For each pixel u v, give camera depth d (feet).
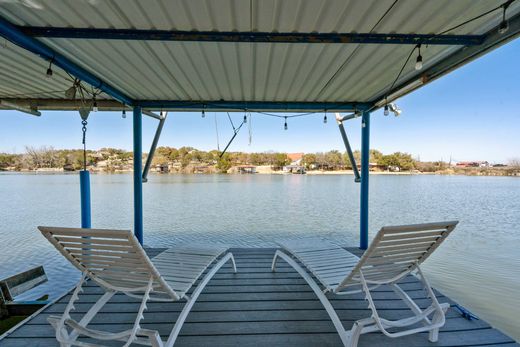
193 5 5.41
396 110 11.95
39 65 8.70
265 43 7.08
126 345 4.62
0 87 10.96
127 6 5.45
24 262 15.98
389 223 27.61
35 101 12.72
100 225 26.02
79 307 7.09
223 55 7.89
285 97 12.34
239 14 5.73
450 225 5.35
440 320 5.64
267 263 10.54
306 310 6.98
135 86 10.69
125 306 7.13
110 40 6.90
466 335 5.90
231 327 6.21
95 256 5.25
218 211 34.01
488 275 14.94
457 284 13.79
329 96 12.14
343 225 26.81
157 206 37.17
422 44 6.82
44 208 34.01
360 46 7.29
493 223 28.07
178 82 10.23
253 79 9.91
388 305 7.29
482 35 6.64
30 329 6.07
